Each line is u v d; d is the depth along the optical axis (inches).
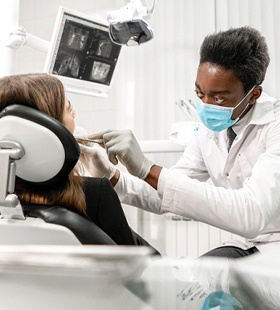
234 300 19.9
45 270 18.8
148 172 48.8
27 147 29.0
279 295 19.6
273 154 48.6
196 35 99.5
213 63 50.1
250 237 47.4
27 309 20.6
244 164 57.4
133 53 104.7
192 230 97.2
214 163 61.8
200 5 98.8
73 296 20.1
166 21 101.5
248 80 50.7
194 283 20.2
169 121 101.2
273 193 45.6
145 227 101.4
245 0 94.5
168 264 20.3
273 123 54.7
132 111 105.8
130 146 49.0
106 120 111.9
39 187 33.6
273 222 56.0
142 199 61.0
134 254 18.6
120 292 19.6
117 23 60.4
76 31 70.4
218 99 51.2
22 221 29.5
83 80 76.2
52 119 29.0
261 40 51.9
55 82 36.0
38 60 122.9
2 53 69.0
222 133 60.7
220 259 21.9
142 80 103.7
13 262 18.6
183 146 75.3
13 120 28.7
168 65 101.4
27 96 33.7
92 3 115.5
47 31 122.1
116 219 38.2
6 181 28.5
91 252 18.2
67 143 28.8
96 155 54.3
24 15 125.3
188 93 100.2
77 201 34.6
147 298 19.4
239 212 44.9
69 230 28.7
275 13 91.6
